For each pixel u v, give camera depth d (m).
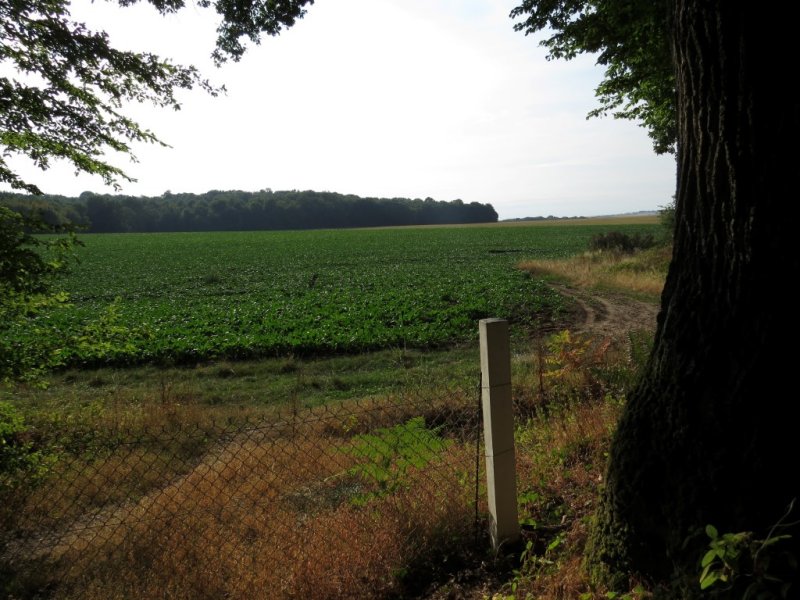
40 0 5.43
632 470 2.86
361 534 3.55
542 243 66.06
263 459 5.29
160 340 15.91
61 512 4.84
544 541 3.53
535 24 12.81
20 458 5.05
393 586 3.24
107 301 27.50
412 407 7.19
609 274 26.92
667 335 2.88
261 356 15.17
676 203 2.97
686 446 2.68
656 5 10.77
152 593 3.46
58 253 5.32
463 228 118.81
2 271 4.68
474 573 3.33
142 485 5.38
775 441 2.47
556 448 5.07
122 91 6.41
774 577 2.20
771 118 2.49
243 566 3.45
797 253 2.49
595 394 7.44
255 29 7.00
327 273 38.69
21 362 5.27
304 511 4.21
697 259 2.77
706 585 2.08
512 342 15.41
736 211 2.59
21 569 4.11
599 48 13.04
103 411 8.73
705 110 2.67
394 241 77.44
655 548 2.73
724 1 2.53
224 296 28.30
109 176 6.16
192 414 8.91
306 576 3.21
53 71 5.60
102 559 4.07
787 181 2.49
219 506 4.45
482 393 3.48
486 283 27.44
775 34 2.46
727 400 2.60
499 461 3.43
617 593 2.74
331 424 6.84
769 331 2.52
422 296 23.58
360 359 14.45
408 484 4.26
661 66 12.20
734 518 2.49
